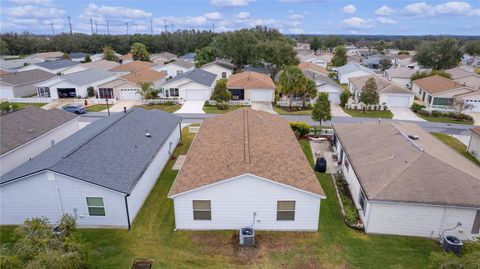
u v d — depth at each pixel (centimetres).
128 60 9456
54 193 1723
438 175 1752
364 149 2262
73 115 3198
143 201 2017
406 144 2095
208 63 7706
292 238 1691
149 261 1500
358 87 5181
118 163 1953
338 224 1825
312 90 4488
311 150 2945
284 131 2597
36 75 5731
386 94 4691
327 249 1598
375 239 1686
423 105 4603
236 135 2238
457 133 3597
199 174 1784
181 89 4947
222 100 4547
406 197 1648
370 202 1669
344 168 2431
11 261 1038
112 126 2462
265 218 1734
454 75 6016
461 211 1639
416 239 1691
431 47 7756
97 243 1633
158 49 12231
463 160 2067
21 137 2495
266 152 1969
